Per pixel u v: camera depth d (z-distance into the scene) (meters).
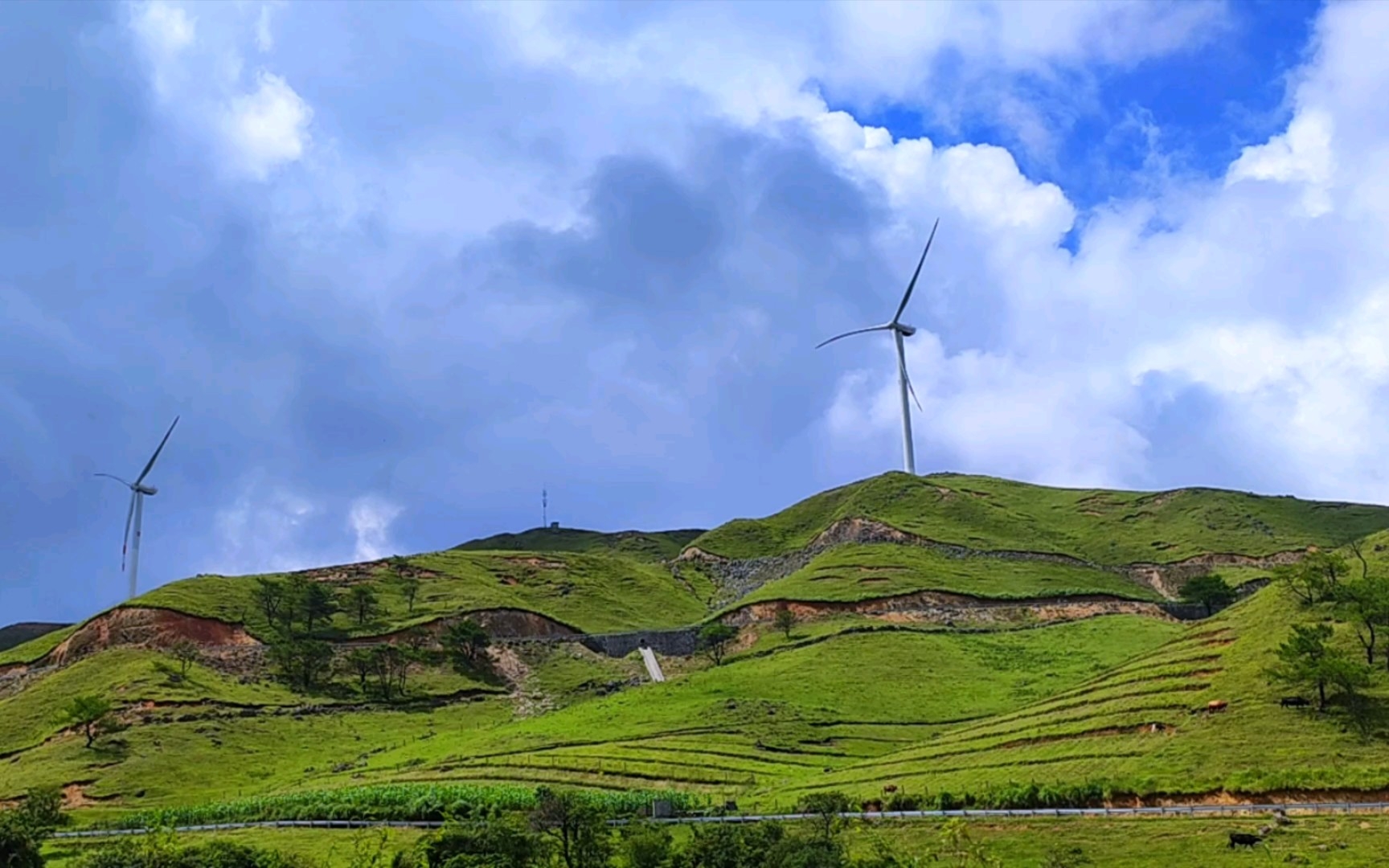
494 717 173.12
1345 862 67.00
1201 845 73.75
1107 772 93.69
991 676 165.62
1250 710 96.94
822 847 72.44
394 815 104.75
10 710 167.88
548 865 77.50
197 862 75.94
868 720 144.75
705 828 85.00
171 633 190.88
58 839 106.88
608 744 135.88
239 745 153.50
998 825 84.25
